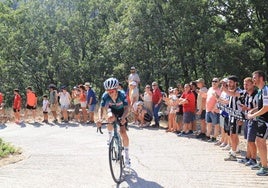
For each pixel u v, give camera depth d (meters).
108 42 30.16
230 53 24.66
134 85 14.73
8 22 37.69
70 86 37.59
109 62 35.69
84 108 17.39
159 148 10.16
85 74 37.25
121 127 7.37
